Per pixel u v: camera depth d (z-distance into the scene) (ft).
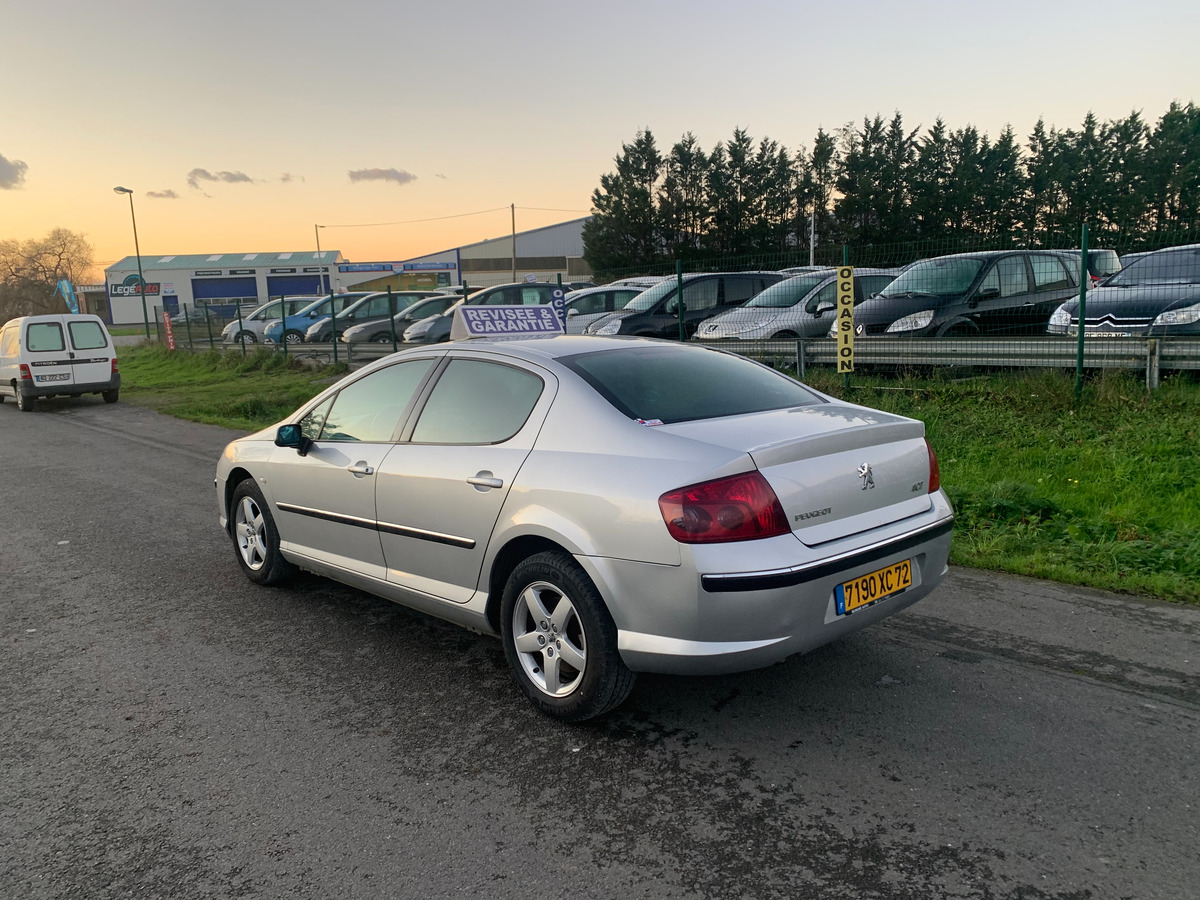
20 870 8.34
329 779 9.89
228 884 8.05
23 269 297.33
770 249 210.38
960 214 184.65
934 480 11.74
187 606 16.10
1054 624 13.85
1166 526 17.97
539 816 9.04
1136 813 8.71
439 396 13.05
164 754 10.55
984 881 7.77
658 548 9.53
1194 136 180.14
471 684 12.42
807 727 10.77
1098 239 39.32
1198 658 12.42
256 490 16.61
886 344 33.65
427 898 7.79
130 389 66.54
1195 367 27.02
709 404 11.55
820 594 9.73
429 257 292.40
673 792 9.43
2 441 40.96
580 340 13.44
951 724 10.71
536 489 10.78
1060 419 26.16
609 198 220.84
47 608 16.16
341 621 15.14
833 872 7.97
